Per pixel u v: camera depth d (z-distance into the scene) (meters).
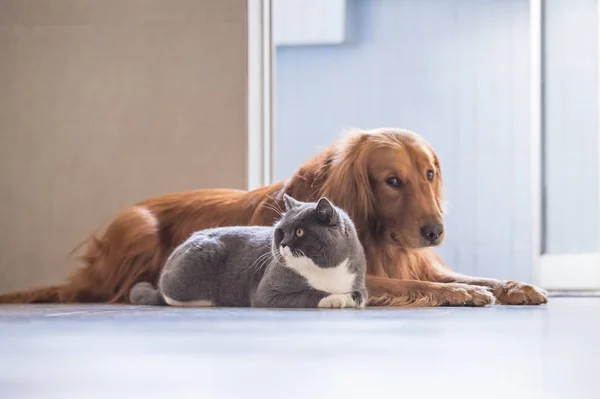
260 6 4.43
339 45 6.72
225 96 4.28
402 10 6.62
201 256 2.78
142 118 4.32
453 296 2.74
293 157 6.80
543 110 4.80
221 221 3.28
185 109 4.30
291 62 6.78
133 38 4.34
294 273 2.54
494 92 6.49
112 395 0.88
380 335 1.57
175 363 1.15
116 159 4.33
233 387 0.92
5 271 4.37
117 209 4.32
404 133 3.10
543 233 4.79
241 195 3.35
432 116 6.59
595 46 4.59
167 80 4.32
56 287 3.46
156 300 2.96
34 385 0.96
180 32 4.32
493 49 6.49
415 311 2.39
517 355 1.24
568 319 2.08
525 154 6.45
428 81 6.60
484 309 2.56
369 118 6.70
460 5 6.54
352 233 2.64
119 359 1.21
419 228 2.93
